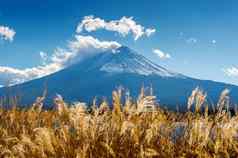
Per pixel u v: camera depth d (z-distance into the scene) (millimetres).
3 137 5227
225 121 4164
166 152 4125
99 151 4137
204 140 4074
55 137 4242
